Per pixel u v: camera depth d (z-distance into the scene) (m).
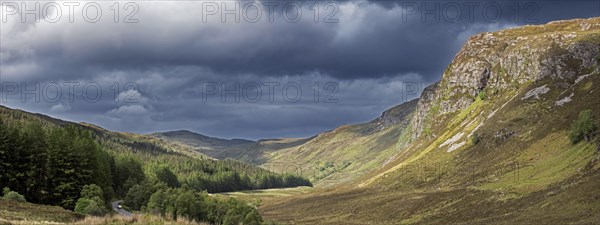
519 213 116.12
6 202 93.81
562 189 119.31
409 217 147.75
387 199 183.38
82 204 111.31
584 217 96.12
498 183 155.88
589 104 173.25
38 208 92.75
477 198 142.12
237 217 127.00
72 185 127.25
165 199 124.88
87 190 121.62
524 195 129.38
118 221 68.44
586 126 148.88
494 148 196.25
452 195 155.75
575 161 139.12
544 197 120.19
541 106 199.75
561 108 188.50
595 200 102.12
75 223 65.81
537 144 174.12
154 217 74.00
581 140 151.12
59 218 85.19
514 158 174.62
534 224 101.62
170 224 71.44
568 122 173.00
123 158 182.88
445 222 130.38
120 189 163.00
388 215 157.12
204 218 127.12
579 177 122.25
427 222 135.75
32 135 131.00
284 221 180.12
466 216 129.50
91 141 145.38
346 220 166.75
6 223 61.12
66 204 123.44
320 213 192.12
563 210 105.94
